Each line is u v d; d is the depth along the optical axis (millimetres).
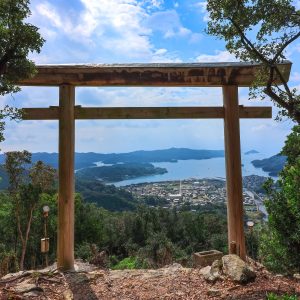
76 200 23062
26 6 3713
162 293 4551
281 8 3711
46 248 6434
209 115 5723
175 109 5730
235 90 5660
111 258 15266
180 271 5445
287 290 4359
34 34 3742
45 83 5609
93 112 5711
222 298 4242
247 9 3785
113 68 5570
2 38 3604
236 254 5555
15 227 17594
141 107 5723
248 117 5777
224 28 3973
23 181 13883
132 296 4473
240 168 5648
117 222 26109
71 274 5281
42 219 17953
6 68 3873
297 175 4004
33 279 5027
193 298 4340
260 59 3930
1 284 4875
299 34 3818
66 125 5578
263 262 5543
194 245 22625
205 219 24969
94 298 4418
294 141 4508
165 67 5570
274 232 4555
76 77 5594
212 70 5574
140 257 12367
